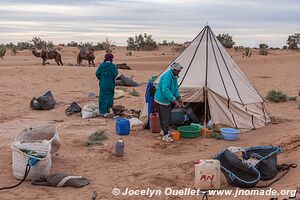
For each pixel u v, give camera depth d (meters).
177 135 10.23
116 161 8.47
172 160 8.48
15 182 7.22
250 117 11.55
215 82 11.38
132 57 51.22
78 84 20.92
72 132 10.88
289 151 8.68
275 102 17.11
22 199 6.47
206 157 8.73
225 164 7.08
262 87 23.16
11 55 55.75
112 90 12.81
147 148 9.45
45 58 31.09
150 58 49.19
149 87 11.17
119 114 12.78
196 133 10.45
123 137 10.43
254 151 7.77
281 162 7.96
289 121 12.72
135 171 7.83
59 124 11.90
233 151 7.60
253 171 6.92
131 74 25.86
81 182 7.09
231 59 12.39
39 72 24.00
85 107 12.96
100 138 10.09
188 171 7.80
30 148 7.34
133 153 9.05
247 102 11.66
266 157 7.21
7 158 8.57
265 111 12.59
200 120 11.66
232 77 11.86
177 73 9.77
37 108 14.05
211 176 6.79
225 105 11.20
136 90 19.31
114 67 12.79
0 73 23.52
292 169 7.45
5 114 13.22
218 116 11.13
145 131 11.11
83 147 9.45
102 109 12.77
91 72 24.66
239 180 6.81
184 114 11.26
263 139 10.27
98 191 6.83
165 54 63.09
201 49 12.01
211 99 11.12
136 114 12.91
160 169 7.91
